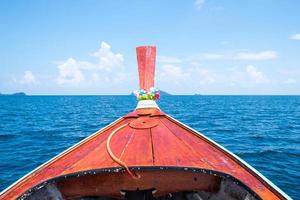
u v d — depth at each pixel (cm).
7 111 4181
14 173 927
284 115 3456
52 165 380
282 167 960
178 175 349
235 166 367
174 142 408
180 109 4491
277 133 1812
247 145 1373
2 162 1063
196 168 326
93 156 375
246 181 330
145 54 604
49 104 6988
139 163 344
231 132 1844
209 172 325
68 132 1888
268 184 316
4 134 1794
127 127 468
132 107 5538
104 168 329
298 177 849
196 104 6625
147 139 414
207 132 1836
